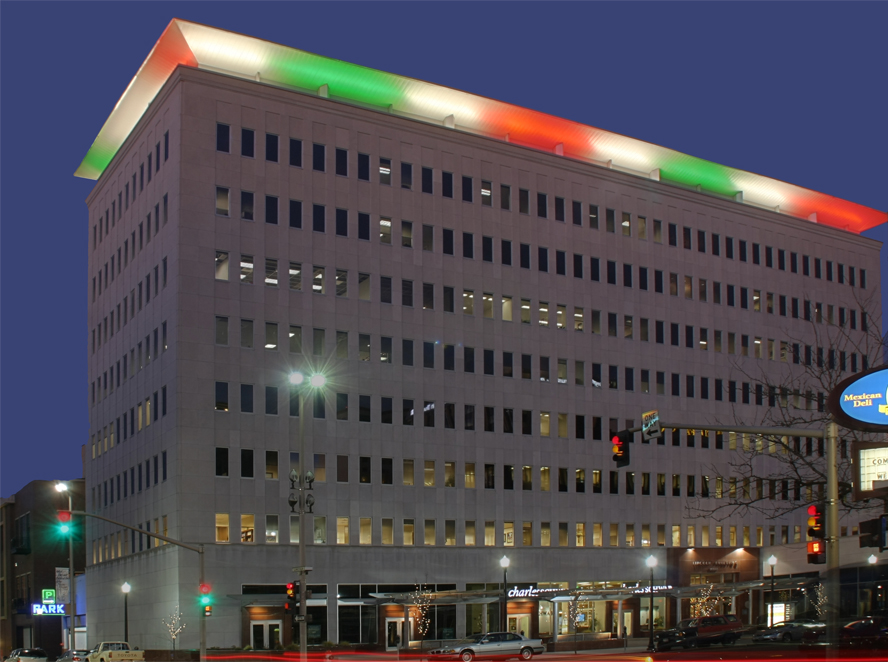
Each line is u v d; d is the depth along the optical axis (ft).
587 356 278.67
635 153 300.40
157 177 242.37
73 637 220.84
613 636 267.80
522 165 274.36
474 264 262.88
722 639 221.25
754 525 300.81
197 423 224.12
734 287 309.42
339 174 246.88
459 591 237.25
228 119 235.20
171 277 229.86
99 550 274.57
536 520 263.70
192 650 214.07
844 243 337.72
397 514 244.01
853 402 62.23
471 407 257.96
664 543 284.41
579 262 280.72
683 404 293.64
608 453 278.26
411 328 251.80
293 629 227.40
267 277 235.40
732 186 320.70
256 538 226.58
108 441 270.05
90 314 291.58
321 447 236.43
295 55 246.47
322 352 239.50
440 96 267.18
